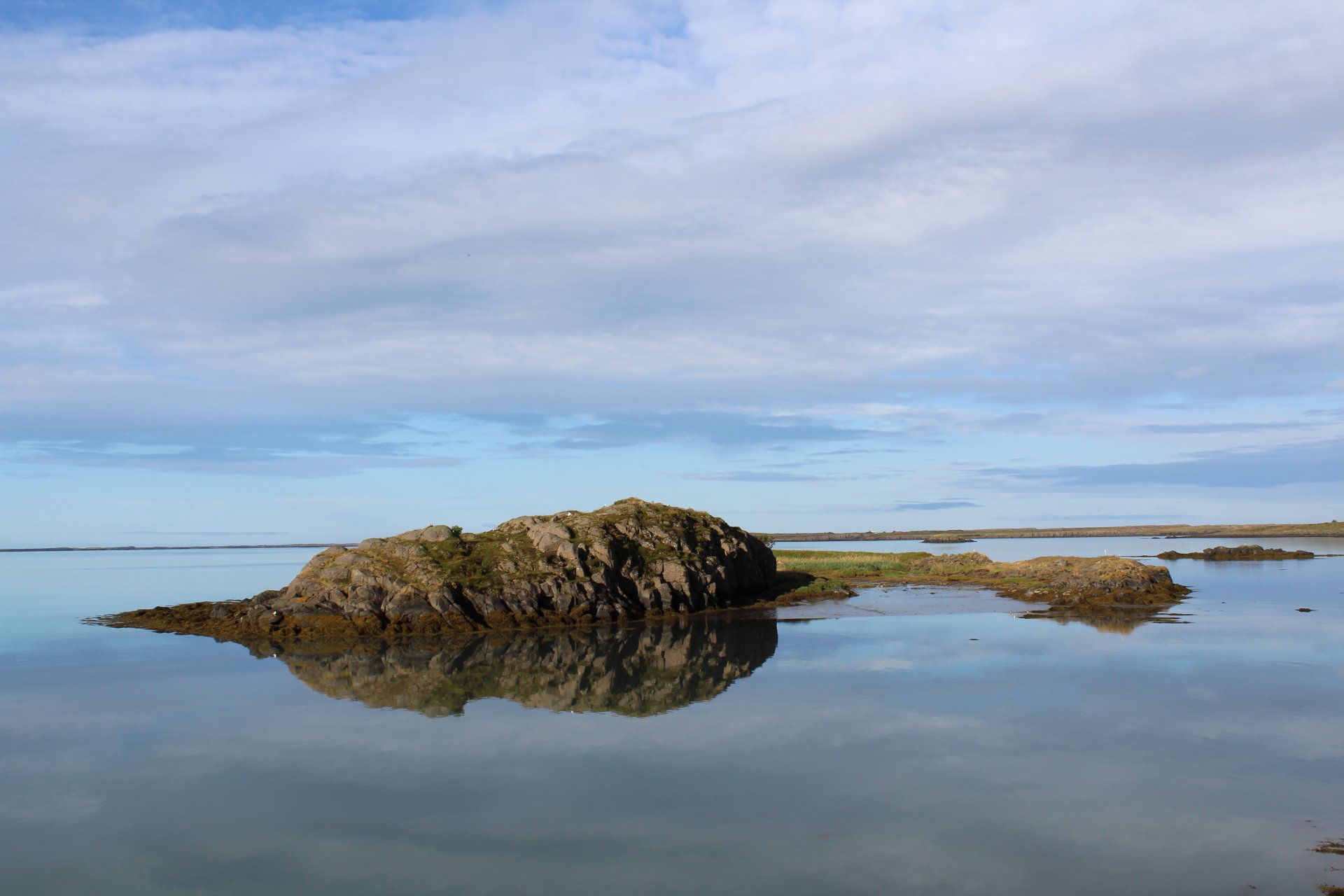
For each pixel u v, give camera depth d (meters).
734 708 28.72
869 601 61.84
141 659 40.12
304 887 15.83
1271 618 50.16
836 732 25.59
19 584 94.56
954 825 18.38
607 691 31.69
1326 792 20.22
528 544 56.28
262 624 48.25
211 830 18.53
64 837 18.25
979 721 26.64
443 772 22.17
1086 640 42.19
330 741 25.22
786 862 16.58
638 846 17.42
